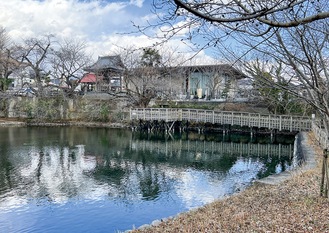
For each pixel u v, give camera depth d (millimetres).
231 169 13477
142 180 11656
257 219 5191
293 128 19781
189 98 29828
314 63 3641
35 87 33312
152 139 22016
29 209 8602
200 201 9250
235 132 24375
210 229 4969
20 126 26938
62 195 9828
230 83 19984
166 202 9195
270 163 14703
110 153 16891
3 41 31828
